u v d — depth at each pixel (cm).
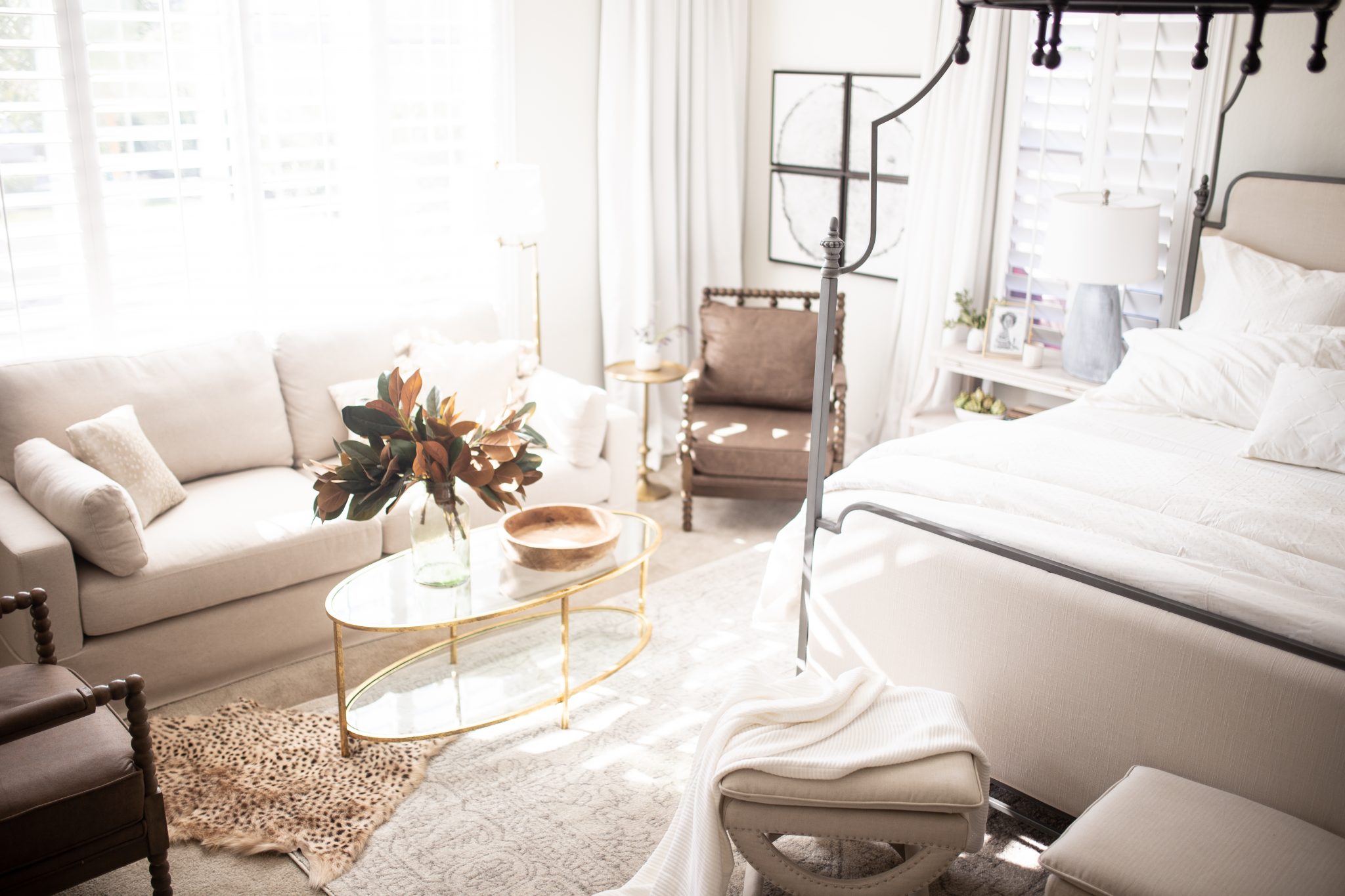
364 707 296
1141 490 274
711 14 493
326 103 403
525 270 477
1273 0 160
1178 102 394
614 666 322
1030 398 457
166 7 358
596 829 264
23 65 337
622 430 399
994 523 261
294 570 325
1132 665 228
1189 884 185
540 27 455
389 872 249
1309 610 216
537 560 298
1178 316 410
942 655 262
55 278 356
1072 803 246
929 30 441
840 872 252
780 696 248
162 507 325
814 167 508
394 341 397
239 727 298
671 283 511
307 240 412
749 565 411
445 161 445
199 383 355
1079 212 378
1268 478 281
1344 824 204
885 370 495
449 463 276
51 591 282
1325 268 366
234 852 253
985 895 243
